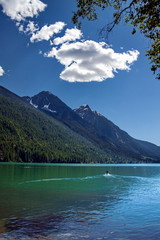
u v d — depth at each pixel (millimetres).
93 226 16812
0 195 30266
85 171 102562
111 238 14141
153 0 8594
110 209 22984
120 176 76688
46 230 15477
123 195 32906
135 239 14094
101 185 46281
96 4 9617
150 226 17031
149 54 10234
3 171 78250
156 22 9086
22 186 40906
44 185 43188
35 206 23594
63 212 21188
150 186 46219
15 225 16469
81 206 24219
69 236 14281
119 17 9281
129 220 18797
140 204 25891
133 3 9031
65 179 57438
